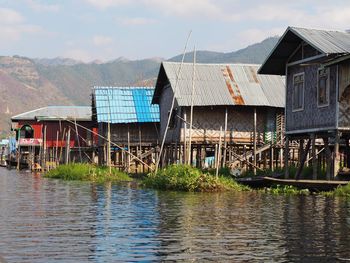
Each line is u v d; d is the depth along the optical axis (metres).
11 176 65.44
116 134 69.44
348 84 36.00
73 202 29.88
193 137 54.81
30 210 26.06
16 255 15.77
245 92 55.53
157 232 19.52
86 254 15.94
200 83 55.75
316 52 39.31
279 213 24.81
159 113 66.50
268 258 15.63
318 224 21.52
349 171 36.84
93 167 57.06
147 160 68.62
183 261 15.23
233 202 29.58
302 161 41.94
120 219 22.78
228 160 55.97
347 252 16.41
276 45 41.44
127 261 15.17
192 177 38.25
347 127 36.72
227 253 16.20
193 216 23.73
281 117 56.72
